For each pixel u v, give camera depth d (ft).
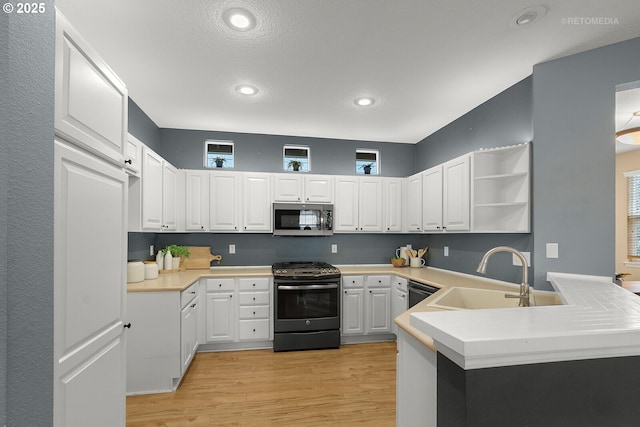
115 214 4.33
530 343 2.38
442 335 2.53
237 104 10.12
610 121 6.91
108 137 4.18
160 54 7.18
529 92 8.17
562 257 7.40
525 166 8.03
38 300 2.67
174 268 11.69
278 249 13.39
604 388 2.55
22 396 2.47
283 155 13.53
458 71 7.98
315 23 6.09
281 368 9.50
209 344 11.02
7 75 2.31
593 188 7.10
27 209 2.54
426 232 11.80
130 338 8.02
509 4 5.58
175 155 12.66
